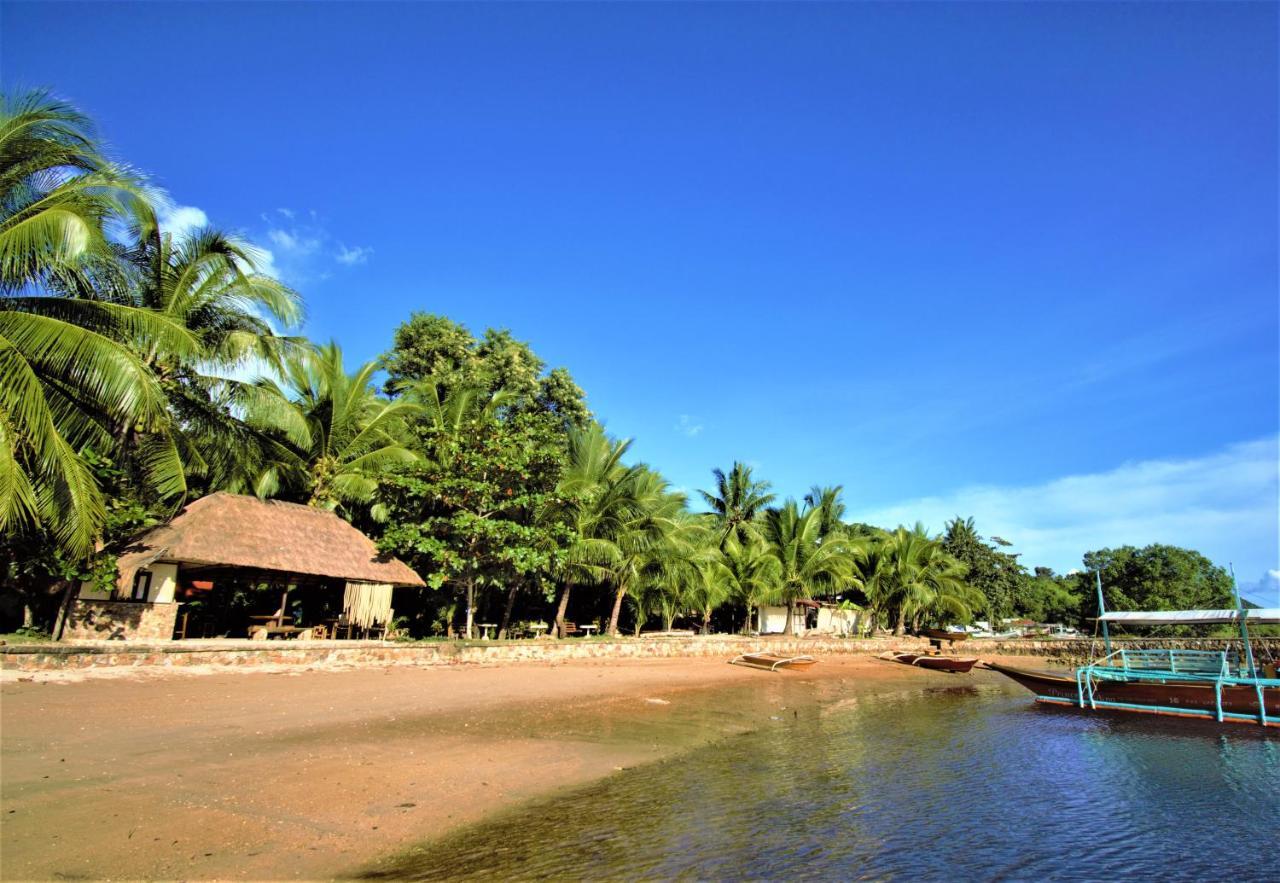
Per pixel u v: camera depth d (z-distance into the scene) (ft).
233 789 30.76
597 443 98.48
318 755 37.24
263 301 69.31
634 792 36.01
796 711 67.00
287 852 25.05
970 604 175.83
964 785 42.27
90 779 30.19
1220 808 39.73
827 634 149.48
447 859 25.90
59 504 49.21
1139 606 185.37
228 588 79.25
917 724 63.52
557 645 86.58
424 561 86.33
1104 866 30.27
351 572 71.41
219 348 65.16
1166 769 49.37
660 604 107.96
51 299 48.14
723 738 51.49
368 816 29.35
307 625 81.71
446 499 77.05
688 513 114.11
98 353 44.86
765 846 29.48
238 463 74.59
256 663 60.34
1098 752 54.70
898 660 123.65
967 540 196.54
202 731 39.88
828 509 154.51
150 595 61.93
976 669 122.01
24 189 47.14
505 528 75.41
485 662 77.77
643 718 56.24
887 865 28.58
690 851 28.25
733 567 123.13
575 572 91.86
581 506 86.33
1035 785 43.45
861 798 37.86
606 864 26.25
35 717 39.04
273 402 70.69
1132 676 77.30
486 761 39.29
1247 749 56.75
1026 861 30.19
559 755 42.14
